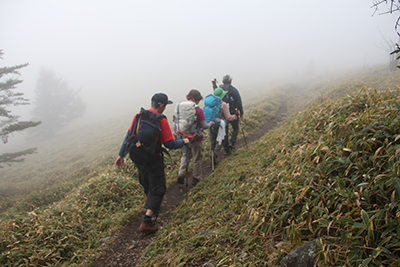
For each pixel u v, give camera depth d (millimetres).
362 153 2490
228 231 2598
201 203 3736
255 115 9984
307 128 4008
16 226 3344
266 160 4152
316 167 2660
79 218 3646
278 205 2428
